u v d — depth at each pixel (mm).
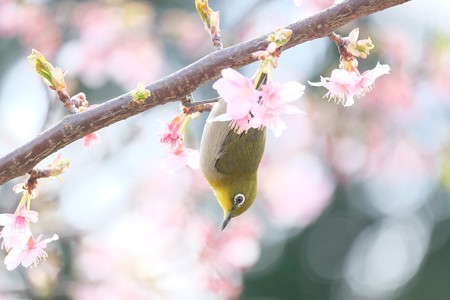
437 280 20203
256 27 14805
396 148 14859
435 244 20312
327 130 14656
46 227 11930
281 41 4930
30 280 11539
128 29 14430
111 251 12383
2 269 11992
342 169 14852
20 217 5512
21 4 14086
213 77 5402
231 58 5383
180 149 6055
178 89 5383
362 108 14734
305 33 5422
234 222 12148
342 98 5422
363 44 5516
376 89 14594
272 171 13883
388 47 14453
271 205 13781
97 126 5379
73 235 12094
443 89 14648
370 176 15062
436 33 14703
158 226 12711
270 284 20141
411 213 20234
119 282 12258
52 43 14227
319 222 20219
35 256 5535
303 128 14672
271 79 4895
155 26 15039
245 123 4918
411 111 14680
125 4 14555
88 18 14328
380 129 14750
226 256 11953
